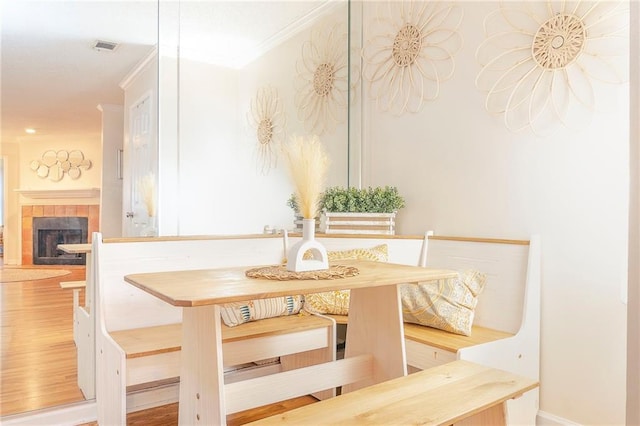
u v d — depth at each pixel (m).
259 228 2.92
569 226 2.03
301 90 3.13
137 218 2.49
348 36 3.27
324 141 3.24
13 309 2.17
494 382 1.50
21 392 2.12
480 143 2.40
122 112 2.50
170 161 2.63
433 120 2.67
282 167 3.02
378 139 3.06
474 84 2.43
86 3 2.46
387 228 2.75
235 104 2.88
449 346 1.91
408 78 2.83
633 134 1.20
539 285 2.12
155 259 2.23
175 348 1.89
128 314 2.16
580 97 1.99
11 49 2.27
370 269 1.75
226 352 2.03
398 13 2.91
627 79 1.83
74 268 2.27
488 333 2.13
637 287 1.18
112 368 1.87
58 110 2.35
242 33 2.92
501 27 2.29
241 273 1.64
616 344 1.87
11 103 2.24
